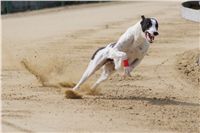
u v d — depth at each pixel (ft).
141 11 130.41
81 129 36.52
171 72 60.03
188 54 70.03
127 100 46.29
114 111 41.91
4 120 38.52
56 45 80.64
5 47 79.77
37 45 81.05
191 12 108.68
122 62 43.68
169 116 41.09
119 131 36.47
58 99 45.75
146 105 44.52
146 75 58.39
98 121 38.73
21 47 79.36
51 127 36.81
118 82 54.54
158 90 51.29
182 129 37.73
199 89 52.42
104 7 147.23
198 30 95.20
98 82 47.65
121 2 158.81
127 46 44.37
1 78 56.24
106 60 45.62
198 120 40.27
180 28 97.96
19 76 57.47
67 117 39.55
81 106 43.24
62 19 121.60
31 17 129.59
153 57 69.56
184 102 46.34
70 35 92.32
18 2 148.25
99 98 46.78
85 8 147.33
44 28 104.88
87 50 75.66
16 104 43.52
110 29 99.40
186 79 56.75
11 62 66.49
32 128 36.52
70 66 61.31
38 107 42.52
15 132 35.65
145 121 39.34
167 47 77.30
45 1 154.30
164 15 119.44
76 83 52.31
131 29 44.09
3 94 47.65
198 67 61.82
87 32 95.91
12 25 113.19
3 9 144.05
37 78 54.95
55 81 53.47
